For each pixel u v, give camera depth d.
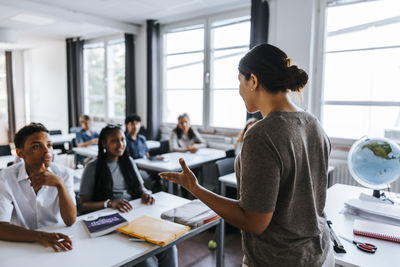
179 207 1.67
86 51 6.62
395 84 3.15
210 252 2.57
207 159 3.46
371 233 1.36
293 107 0.85
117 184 2.03
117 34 5.80
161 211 1.72
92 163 1.97
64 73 7.12
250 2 4.04
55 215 1.58
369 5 3.25
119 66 5.96
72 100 6.51
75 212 1.50
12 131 8.58
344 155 3.37
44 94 7.93
